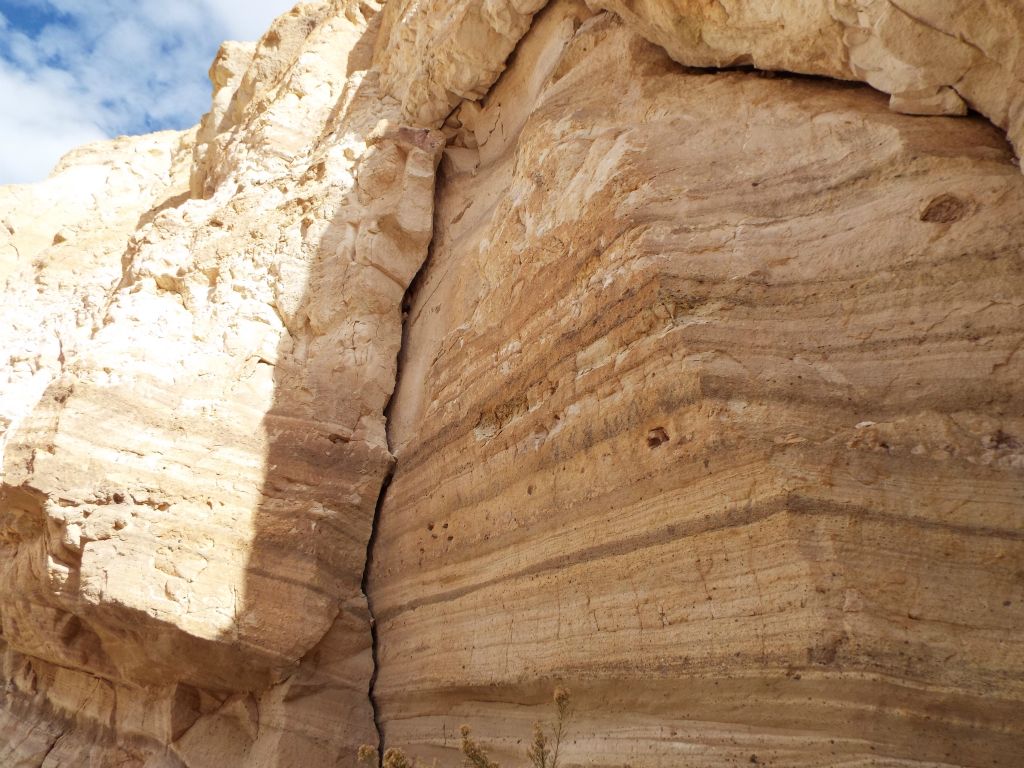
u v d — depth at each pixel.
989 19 3.86
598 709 4.25
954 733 3.13
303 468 6.44
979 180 3.93
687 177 4.84
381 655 6.07
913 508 3.43
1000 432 3.48
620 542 4.21
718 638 3.66
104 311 8.36
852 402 3.77
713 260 4.39
